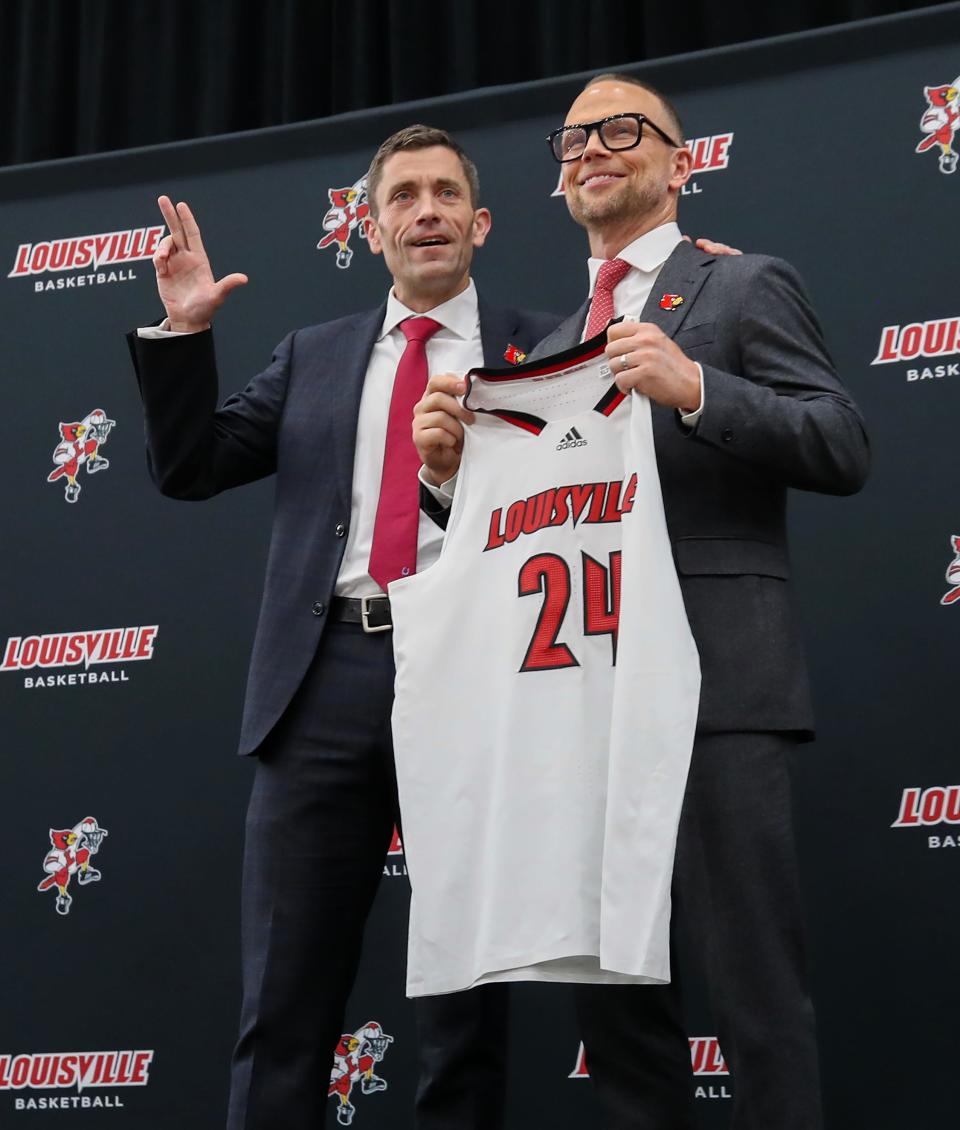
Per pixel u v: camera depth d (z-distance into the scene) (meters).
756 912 5.45
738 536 5.87
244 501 9.51
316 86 10.99
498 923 5.62
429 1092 7.35
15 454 9.97
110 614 9.55
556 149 7.18
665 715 5.31
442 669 6.04
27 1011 9.08
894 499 8.34
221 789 9.12
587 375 6.05
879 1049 7.82
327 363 7.71
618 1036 6.19
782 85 8.98
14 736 9.51
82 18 11.54
